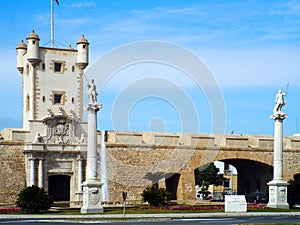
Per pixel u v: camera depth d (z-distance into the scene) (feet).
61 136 259.39
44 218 159.84
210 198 364.99
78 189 259.19
